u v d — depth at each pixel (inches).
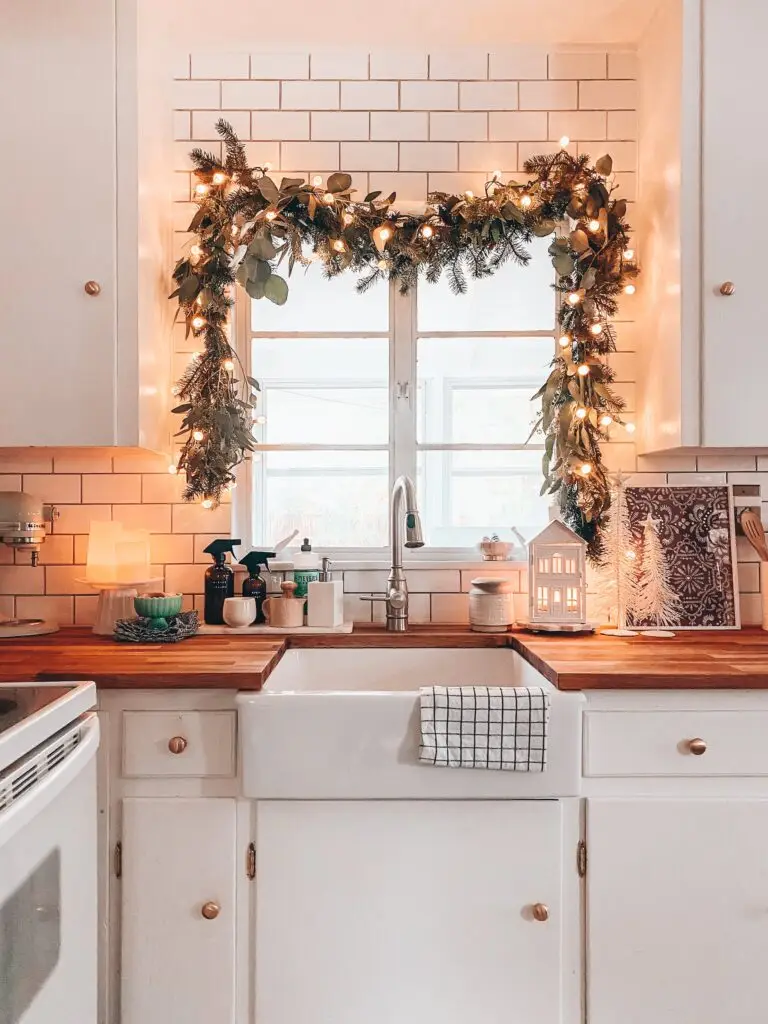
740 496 83.6
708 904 57.7
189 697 57.6
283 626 77.5
